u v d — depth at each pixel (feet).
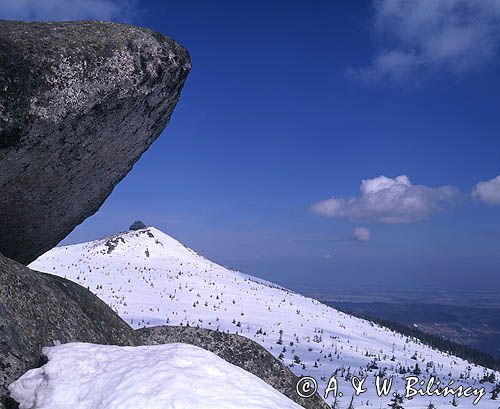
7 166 44.98
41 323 44.04
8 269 45.83
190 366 35.86
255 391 34.55
